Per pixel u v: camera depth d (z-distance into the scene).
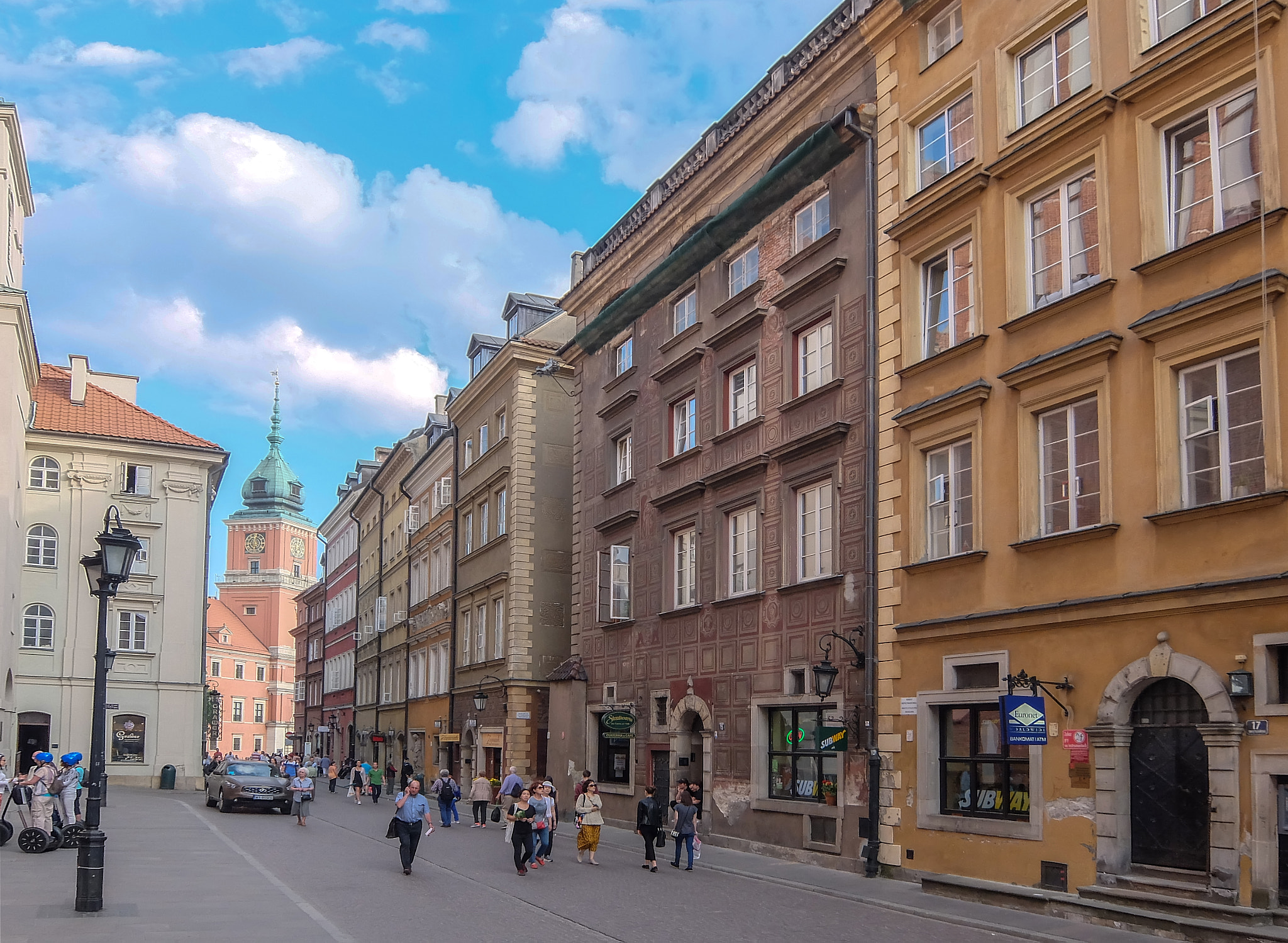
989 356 19.22
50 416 51.53
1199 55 15.75
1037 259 18.73
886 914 16.72
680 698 28.05
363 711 66.69
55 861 21.62
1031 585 17.84
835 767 22.38
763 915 16.39
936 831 19.31
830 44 24.39
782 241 25.89
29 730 48.81
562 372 41.38
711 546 27.31
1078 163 17.73
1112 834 15.94
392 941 13.66
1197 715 15.30
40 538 50.06
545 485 40.53
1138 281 16.50
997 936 14.77
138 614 51.69
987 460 18.98
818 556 23.61
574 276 38.41
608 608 31.66
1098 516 16.95
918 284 21.45
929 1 21.58
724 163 28.31
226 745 122.75
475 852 24.91
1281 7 14.84
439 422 56.81
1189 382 15.75
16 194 44.19
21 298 39.16
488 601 42.19
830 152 23.73
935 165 21.48
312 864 22.08
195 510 53.25
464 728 43.91
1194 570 15.23
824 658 22.73
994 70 19.77
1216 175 15.73
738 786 25.34
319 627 88.88
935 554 20.30
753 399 26.56
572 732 33.28
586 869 21.89
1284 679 14.21
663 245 31.91
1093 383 16.98
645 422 31.41
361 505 70.38
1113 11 17.36
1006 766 18.31
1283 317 14.42
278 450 140.75
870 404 21.94
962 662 19.05
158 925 14.36
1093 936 14.45
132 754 50.47
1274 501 14.24
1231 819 14.32
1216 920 13.98
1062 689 16.97
